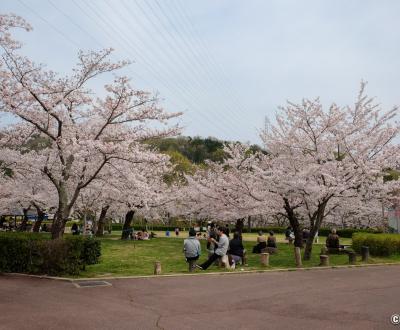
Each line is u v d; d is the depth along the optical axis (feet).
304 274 41.24
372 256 58.23
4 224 126.11
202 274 39.78
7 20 40.19
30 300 27.40
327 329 20.61
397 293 30.45
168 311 24.75
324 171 53.42
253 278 38.32
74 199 45.57
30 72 42.37
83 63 46.75
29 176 62.64
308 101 55.83
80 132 48.96
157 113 48.19
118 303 26.94
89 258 39.75
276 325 21.47
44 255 37.63
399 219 75.05
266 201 62.64
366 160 56.90
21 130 51.96
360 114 58.49
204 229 132.87
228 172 73.15
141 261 53.47
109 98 45.83
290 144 58.23
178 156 172.14
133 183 54.44
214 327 21.16
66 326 20.99
